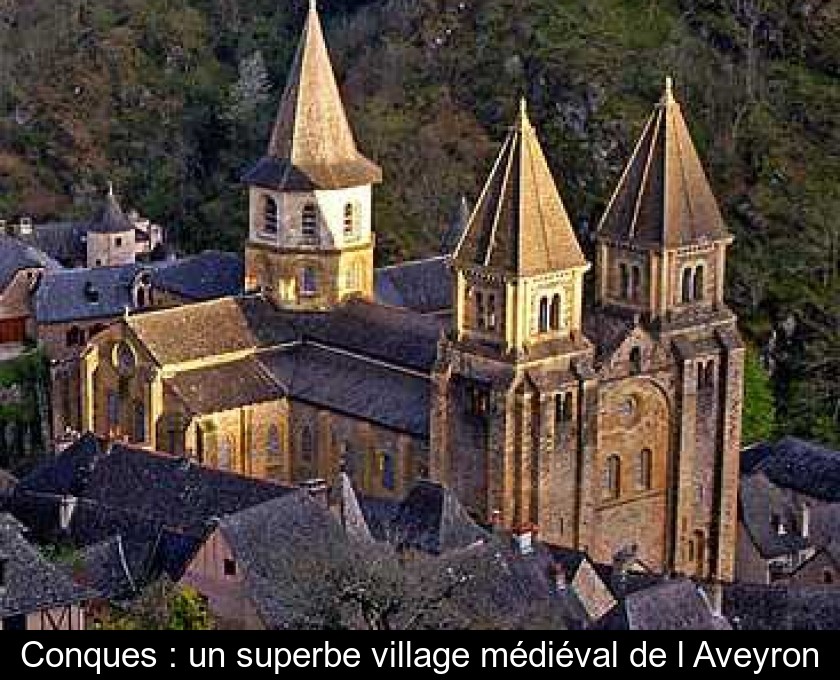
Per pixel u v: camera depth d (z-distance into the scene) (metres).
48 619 145.88
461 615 148.75
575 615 165.00
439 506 177.38
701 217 199.12
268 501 168.50
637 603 151.00
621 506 198.50
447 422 192.88
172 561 171.25
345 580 147.75
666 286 197.38
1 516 150.50
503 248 187.12
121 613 156.75
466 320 191.12
